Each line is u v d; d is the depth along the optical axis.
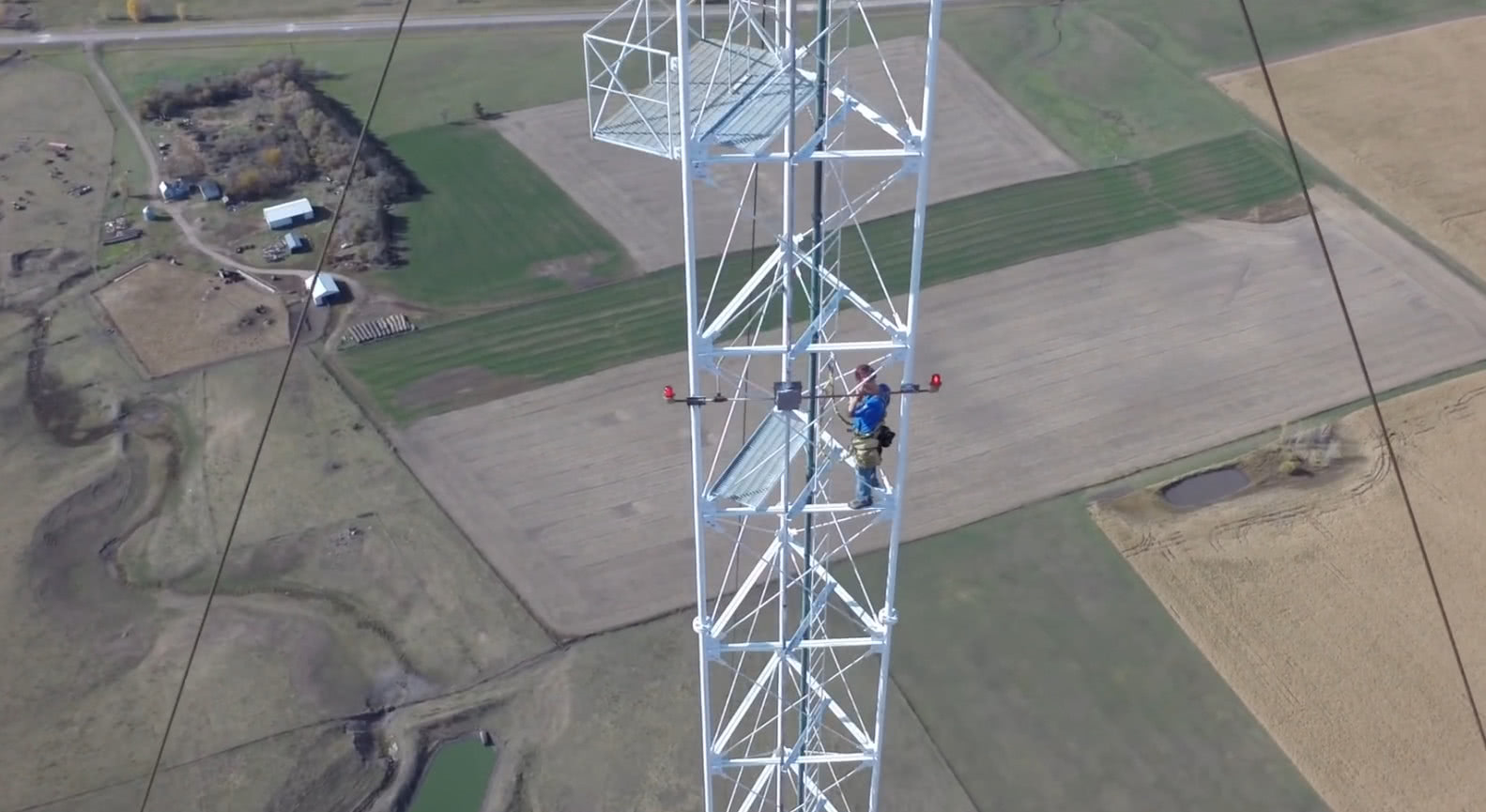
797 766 31.39
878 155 22.91
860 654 44.53
